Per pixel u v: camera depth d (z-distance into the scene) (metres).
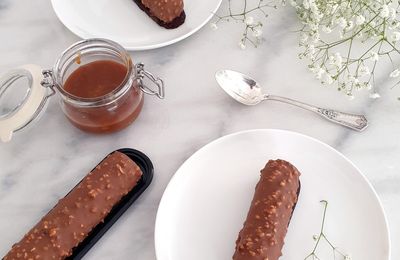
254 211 0.33
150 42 0.42
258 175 0.37
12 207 0.38
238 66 0.42
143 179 0.37
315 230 0.35
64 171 0.39
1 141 0.40
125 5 0.44
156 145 0.39
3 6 0.46
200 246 0.35
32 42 0.44
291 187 0.34
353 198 0.35
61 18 0.43
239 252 0.32
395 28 0.40
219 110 0.40
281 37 0.43
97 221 0.34
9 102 0.38
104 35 0.43
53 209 0.35
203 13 0.43
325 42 0.42
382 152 0.38
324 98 0.40
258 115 0.40
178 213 0.36
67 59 0.37
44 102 0.38
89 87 0.38
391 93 0.40
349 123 0.39
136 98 0.38
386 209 0.36
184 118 0.40
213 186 0.36
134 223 0.37
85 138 0.40
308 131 0.39
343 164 0.36
